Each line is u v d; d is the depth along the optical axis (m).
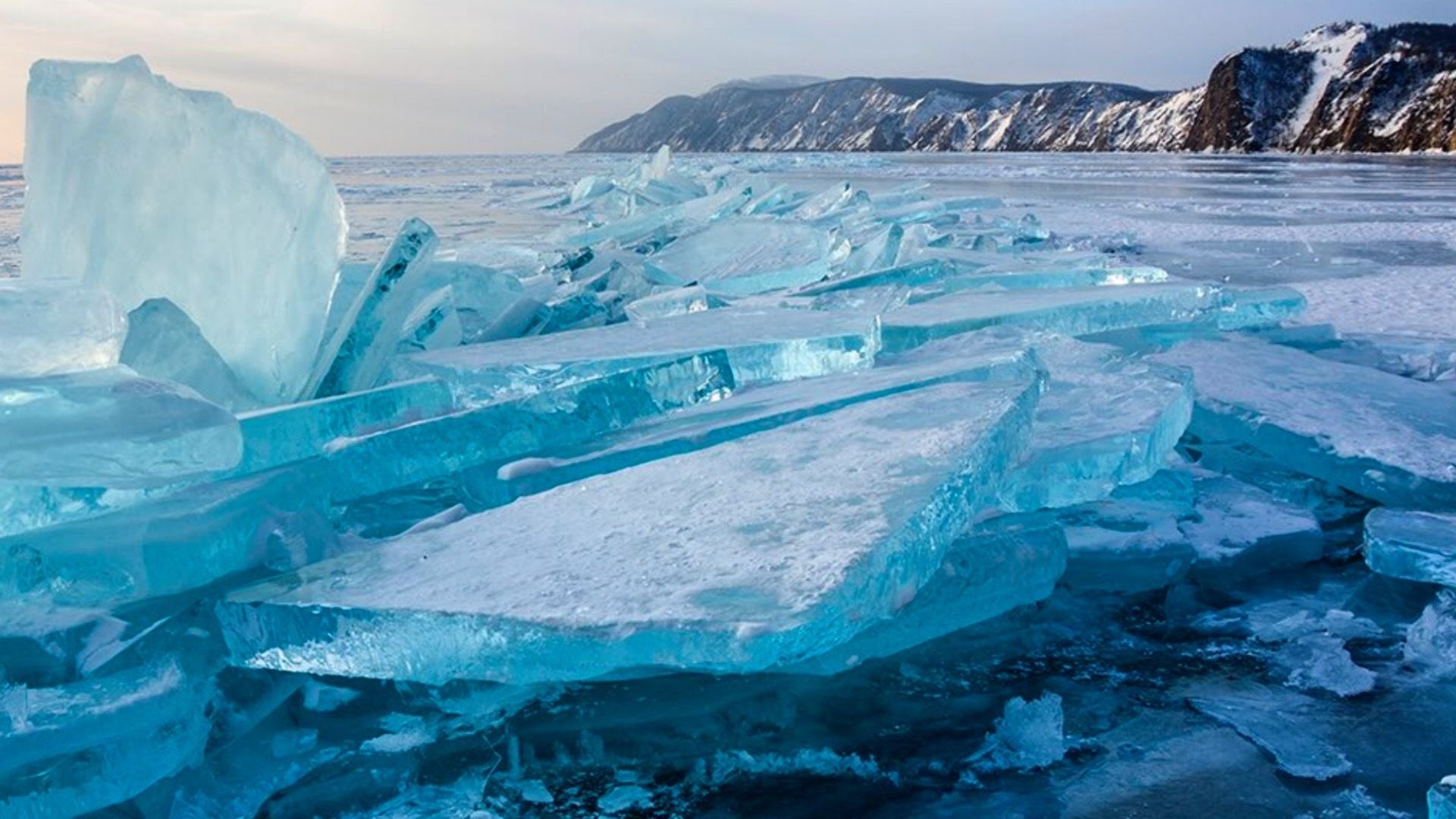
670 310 4.50
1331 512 2.75
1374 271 7.53
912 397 2.37
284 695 1.78
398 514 2.46
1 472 1.72
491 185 29.73
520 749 1.71
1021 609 2.15
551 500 2.04
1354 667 1.89
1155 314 4.11
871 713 1.80
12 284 2.12
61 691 1.55
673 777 1.64
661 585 1.53
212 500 1.89
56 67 2.70
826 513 1.71
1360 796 1.54
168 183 2.65
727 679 1.84
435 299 3.74
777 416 2.44
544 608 1.51
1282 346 4.02
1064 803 1.55
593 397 2.59
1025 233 10.23
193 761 1.65
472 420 2.39
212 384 2.46
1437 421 2.95
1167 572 2.27
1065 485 2.23
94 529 1.76
